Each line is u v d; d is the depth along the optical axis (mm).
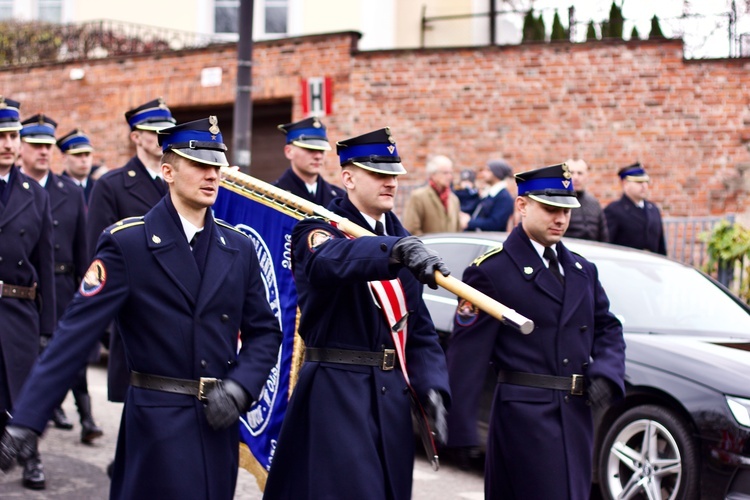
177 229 4594
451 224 11742
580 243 8406
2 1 21422
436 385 4895
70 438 8648
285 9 20031
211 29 20594
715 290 7980
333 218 4914
